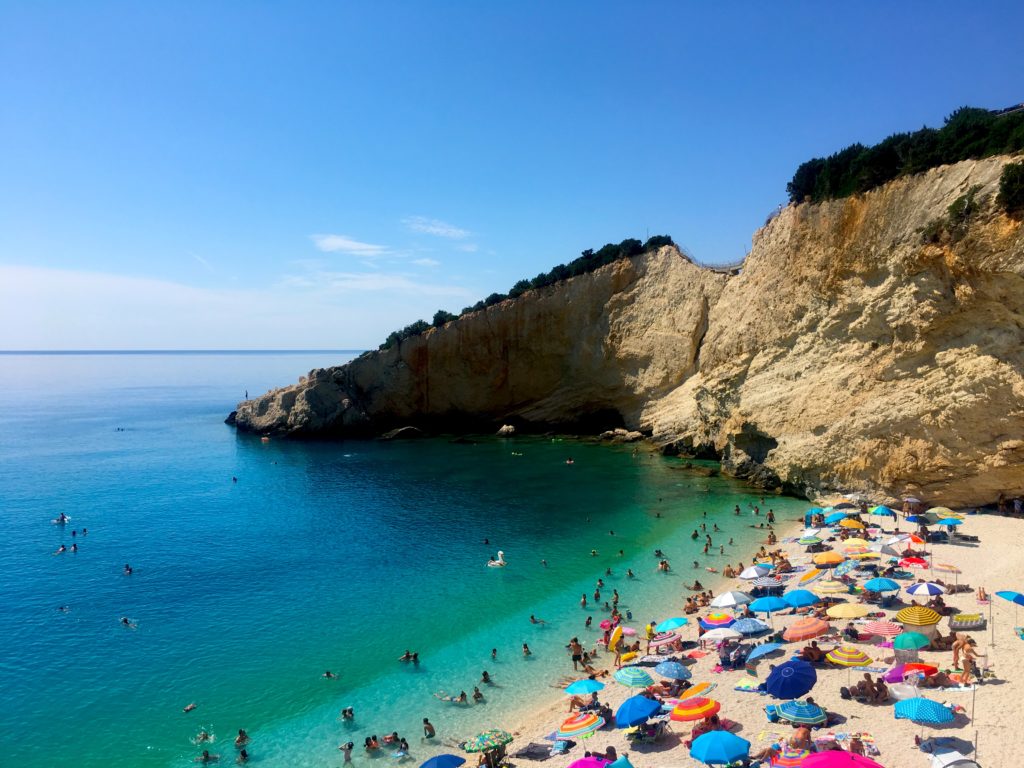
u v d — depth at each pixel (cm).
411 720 2464
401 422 10062
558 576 3884
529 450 8250
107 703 2619
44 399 18438
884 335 4588
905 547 3609
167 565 4306
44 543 4869
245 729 2428
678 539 4438
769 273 5853
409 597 3653
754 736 1984
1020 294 3681
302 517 5481
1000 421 3888
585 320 9025
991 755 1714
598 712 2309
